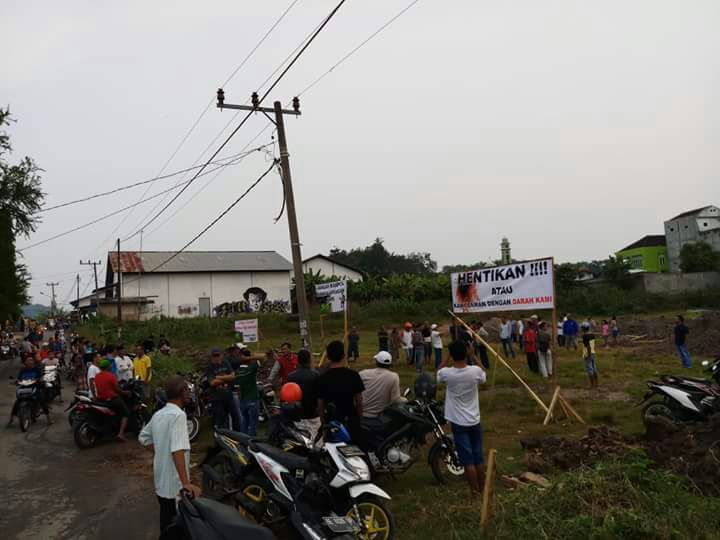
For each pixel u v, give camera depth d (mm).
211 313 59375
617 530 4645
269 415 10586
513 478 6770
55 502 7062
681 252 72000
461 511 5820
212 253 65000
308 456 5352
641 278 52906
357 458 5121
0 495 7398
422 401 7355
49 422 12867
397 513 6043
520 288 11531
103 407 10297
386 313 44281
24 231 33969
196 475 8062
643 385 13977
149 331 38094
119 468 8664
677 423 8273
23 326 63094
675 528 4660
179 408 4754
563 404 10469
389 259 116750
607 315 45969
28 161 32125
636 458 5918
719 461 6027
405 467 6949
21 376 12383
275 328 41156
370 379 7148
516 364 20281
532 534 4859
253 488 5945
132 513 6586
